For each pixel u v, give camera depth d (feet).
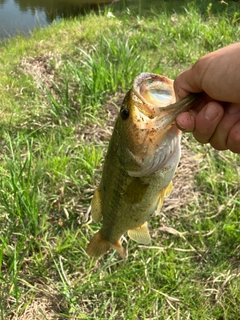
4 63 3.51
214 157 2.19
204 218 1.88
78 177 2.08
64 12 6.04
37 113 2.61
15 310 1.56
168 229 1.83
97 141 2.38
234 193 1.99
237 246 1.76
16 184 1.83
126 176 1.08
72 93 2.81
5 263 1.69
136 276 1.67
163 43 3.69
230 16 4.34
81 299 1.61
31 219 1.75
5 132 2.42
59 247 1.73
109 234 1.31
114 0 6.43
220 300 1.58
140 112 0.95
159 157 0.99
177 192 2.03
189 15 4.23
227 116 0.94
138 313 1.54
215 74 0.87
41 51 3.69
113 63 2.97
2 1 6.56
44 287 1.65
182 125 0.92
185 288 1.61
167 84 0.97
